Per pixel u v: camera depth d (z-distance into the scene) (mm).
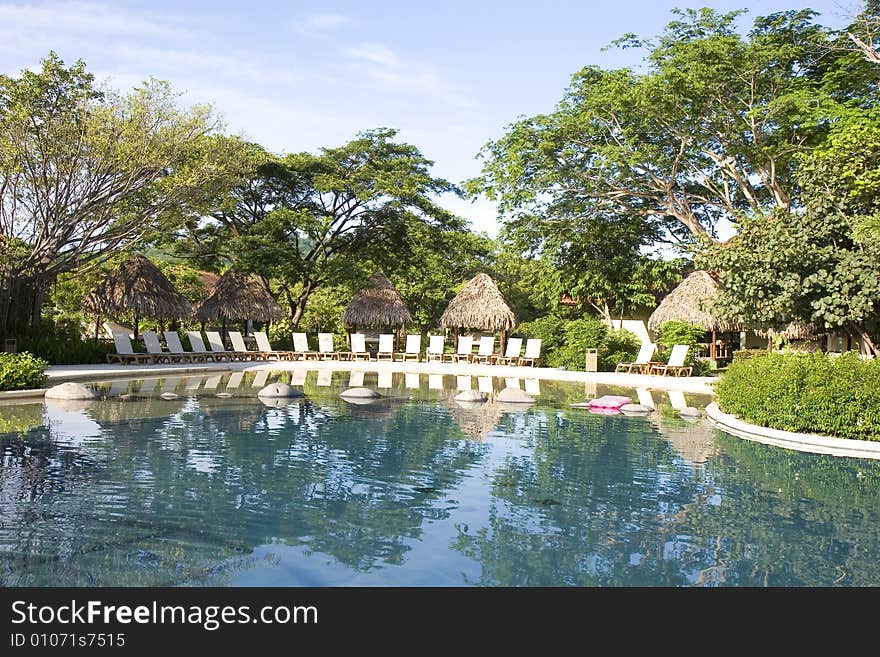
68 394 11836
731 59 18797
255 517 5168
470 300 25188
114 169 18703
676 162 21719
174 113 19469
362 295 28094
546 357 24000
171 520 5031
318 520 5117
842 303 9789
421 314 36969
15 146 17453
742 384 10117
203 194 20719
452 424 10016
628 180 22844
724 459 7633
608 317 29875
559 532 4938
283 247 26984
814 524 5195
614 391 15867
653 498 5906
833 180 10578
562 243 25922
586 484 6398
